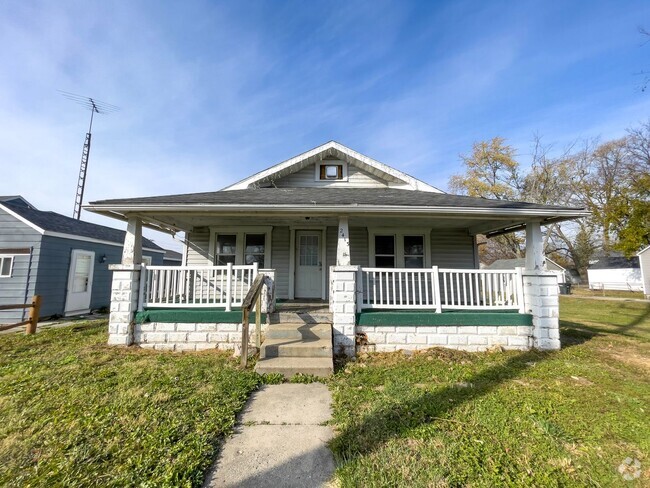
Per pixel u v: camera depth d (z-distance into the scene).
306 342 5.26
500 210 5.74
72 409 3.31
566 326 9.35
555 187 27.45
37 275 10.09
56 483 2.23
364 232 9.08
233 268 6.18
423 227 8.93
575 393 3.82
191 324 5.94
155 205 5.70
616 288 30.44
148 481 2.22
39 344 6.45
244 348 4.77
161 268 6.20
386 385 4.12
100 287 13.20
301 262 9.02
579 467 2.42
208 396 3.67
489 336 5.93
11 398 3.60
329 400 3.75
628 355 5.57
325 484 2.29
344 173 9.70
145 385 3.99
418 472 2.33
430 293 8.94
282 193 7.71
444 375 4.49
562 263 37.84
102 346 5.89
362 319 5.87
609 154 25.89
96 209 5.76
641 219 23.08
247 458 2.59
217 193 7.71
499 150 28.45
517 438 2.81
